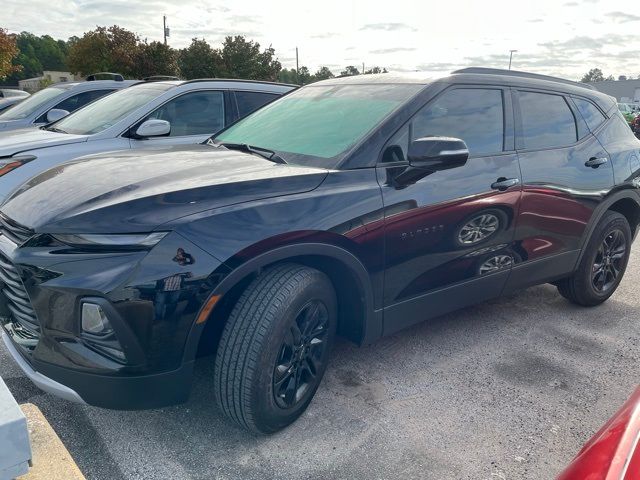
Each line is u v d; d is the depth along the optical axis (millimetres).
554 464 2484
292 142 3131
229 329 2375
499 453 2547
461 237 3125
